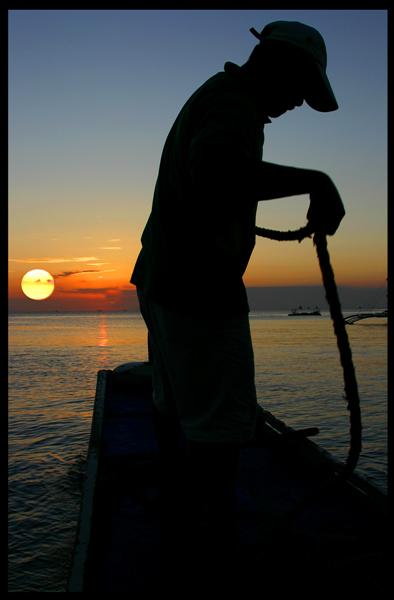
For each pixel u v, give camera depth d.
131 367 7.42
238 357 1.64
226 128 1.42
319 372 32.81
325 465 3.33
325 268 1.50
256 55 1.60
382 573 1.90
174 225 1.63
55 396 24.41
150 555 2.25
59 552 8.67
